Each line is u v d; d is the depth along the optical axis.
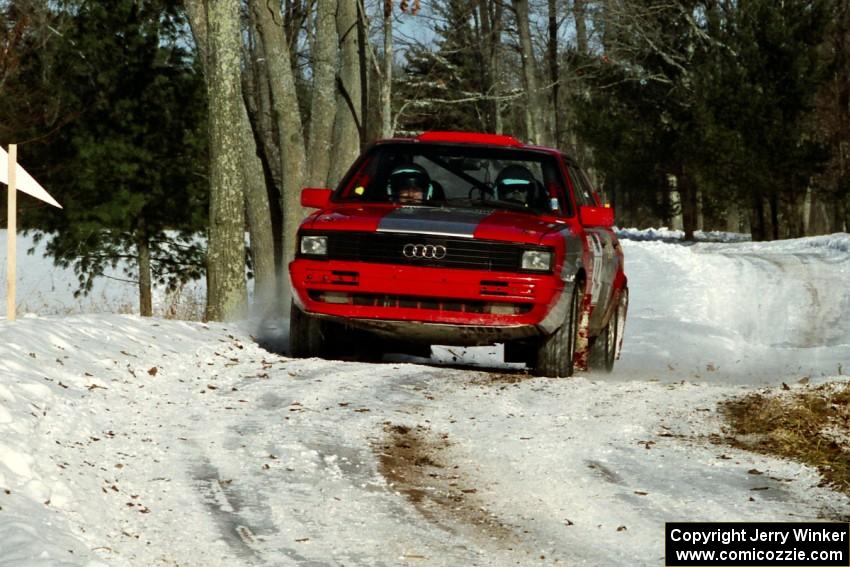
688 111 183.25
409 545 19.64
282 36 73.81
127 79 95.19
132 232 96.12
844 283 94.38
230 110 52.50
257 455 25.03
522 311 35.78
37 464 21.78
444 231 35.75
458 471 24.81
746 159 162.38
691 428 29.45
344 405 30.47
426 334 36.62
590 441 27.69
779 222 196.75
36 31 104.75
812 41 164.38
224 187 52.59
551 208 39.62
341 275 36.06
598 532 20.83
